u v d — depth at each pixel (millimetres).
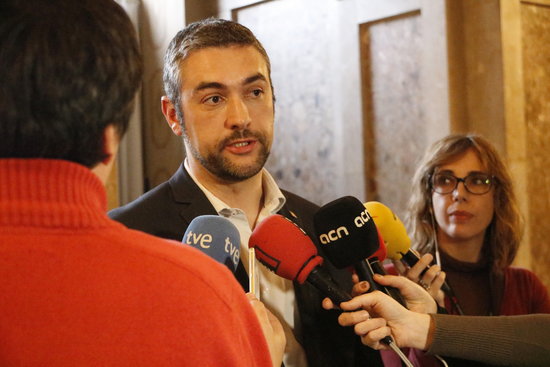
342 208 1375
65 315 681
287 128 3195
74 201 713
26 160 700
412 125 2844
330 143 3053
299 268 1293
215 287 768
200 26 1506
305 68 3113
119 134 793
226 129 1454
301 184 3154
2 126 698
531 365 1438
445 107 2738
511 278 2014
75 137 731
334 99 3023
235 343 771
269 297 1530
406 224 2098
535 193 2902
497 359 1435
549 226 2967
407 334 1376
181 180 1587
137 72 787
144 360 701
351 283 1650
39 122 704
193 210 1532
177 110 1530
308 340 1522
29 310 672
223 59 1453
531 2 2836
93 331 688
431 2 2756
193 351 726
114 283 707
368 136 2973
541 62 2906
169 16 3129
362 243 1370
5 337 664
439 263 1978
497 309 1959
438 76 2752
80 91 718
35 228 692
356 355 1614
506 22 2701
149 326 708
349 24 2971
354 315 1275
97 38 731
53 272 687
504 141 2699
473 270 2004
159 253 752
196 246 1187
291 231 1312
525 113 2840
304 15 3100
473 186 1944
